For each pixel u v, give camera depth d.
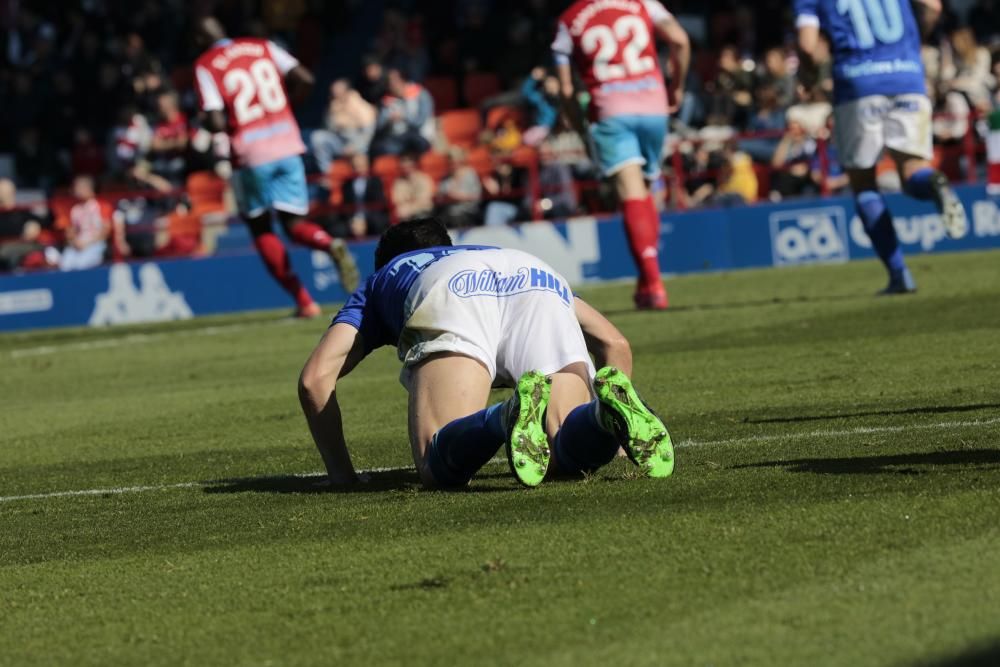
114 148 71.81
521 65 72.50
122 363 39.84
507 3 76.81
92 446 24.59
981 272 44.34
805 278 48.62
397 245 18.23
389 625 11.20
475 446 15.92
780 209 56.72
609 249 56.22
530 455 15.15
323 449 17.81
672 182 58.62
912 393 22.09
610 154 39.09
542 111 63.84
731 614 10.62
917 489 14.13
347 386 29.89
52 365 41.06
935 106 60.84
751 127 62.34
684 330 34.97
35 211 65.56
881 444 17.33
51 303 56.06
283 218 44.69
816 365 26.75
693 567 12.02
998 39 66.19
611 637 10.36
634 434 15.49
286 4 86.12
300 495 17.41
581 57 38.59
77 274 56.06
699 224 56.81
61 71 81.31
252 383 32.38
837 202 56.50
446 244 18.41
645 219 39.84
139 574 13.77
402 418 24.52
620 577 11.91
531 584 11.95
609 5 38.16
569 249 56.12
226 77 43.00
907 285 39.09
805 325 33.72
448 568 12.75
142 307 56.00
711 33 76.81
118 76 79.62
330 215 60.28
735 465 16.56
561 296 16.94
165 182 66.88
